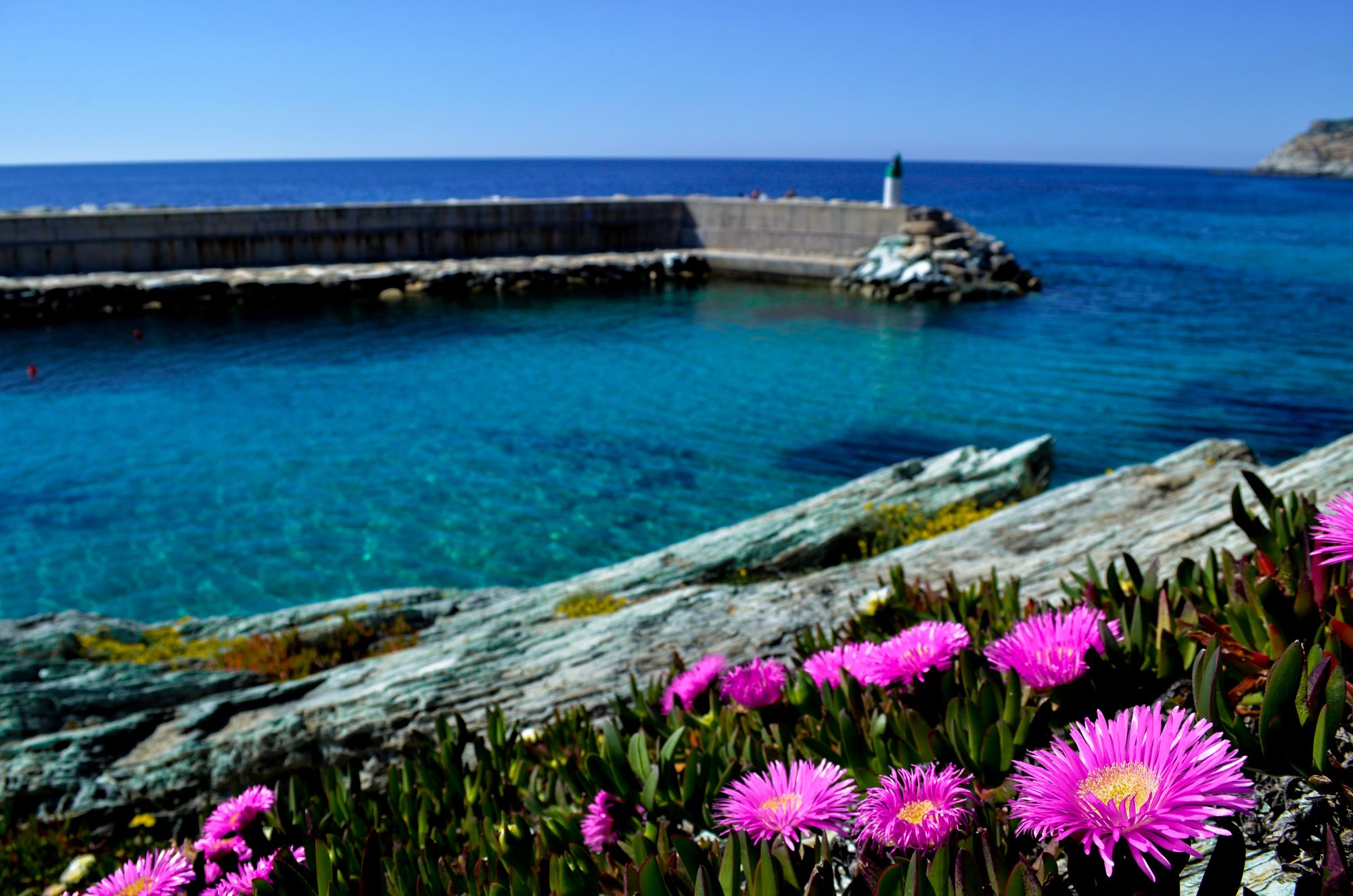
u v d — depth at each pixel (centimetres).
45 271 3372
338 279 3444
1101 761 130
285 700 597
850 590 632
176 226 3528
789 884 154
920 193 12875
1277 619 197
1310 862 162
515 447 1689
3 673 646
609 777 242
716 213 4278
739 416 1880
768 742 249
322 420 1872
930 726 209
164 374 2277
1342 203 11581
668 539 1283
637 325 2950
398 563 1217
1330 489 532
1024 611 315
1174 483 708
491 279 3609
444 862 221
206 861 241
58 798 512
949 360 2358
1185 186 18725
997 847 149
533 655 602
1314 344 2448
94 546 1275
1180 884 162
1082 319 2911
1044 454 1091
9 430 1795
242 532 1319
